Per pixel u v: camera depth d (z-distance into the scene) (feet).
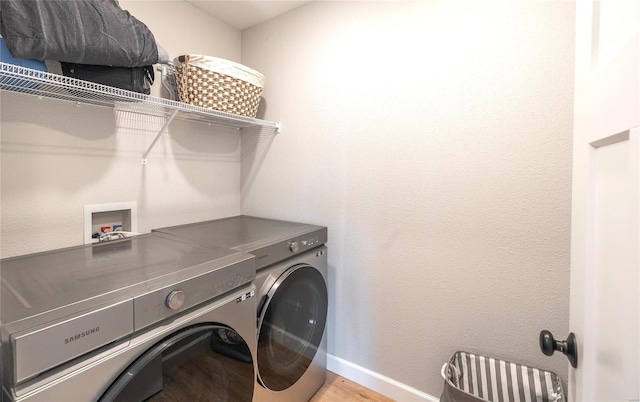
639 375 1.41
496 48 4.05
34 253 3.67
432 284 4.74
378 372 5.34
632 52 1.53
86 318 2.12
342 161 5.49
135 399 2.41
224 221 6.07
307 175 5.93
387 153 5.02
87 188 4.40
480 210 4.30
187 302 2.80
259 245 4.03
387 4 4.90
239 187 6.96
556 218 3.80
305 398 4.99
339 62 5.43
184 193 5.78
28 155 3.84
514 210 4.06
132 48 3.41
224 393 3.28
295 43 5.96
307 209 5.97
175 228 5.29
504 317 4.21
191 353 2.88
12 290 2.50
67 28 2.89
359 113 5.26
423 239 4.77
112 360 2.31
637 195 1.47
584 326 2.14
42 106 3.93
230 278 3.26
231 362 3.35
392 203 5.02
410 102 4.76
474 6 4.18
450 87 4.41
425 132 4.65
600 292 1.93
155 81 5.17
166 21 5.29
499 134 4.09
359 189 5.34
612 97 1.78
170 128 5.48
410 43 4.71
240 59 6.77
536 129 3.86
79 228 4.32
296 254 4.72
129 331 2.37
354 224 5.43
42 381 1.98
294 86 6.01
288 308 4.45
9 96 3.67
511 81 3.98
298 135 6.01
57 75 3.07
